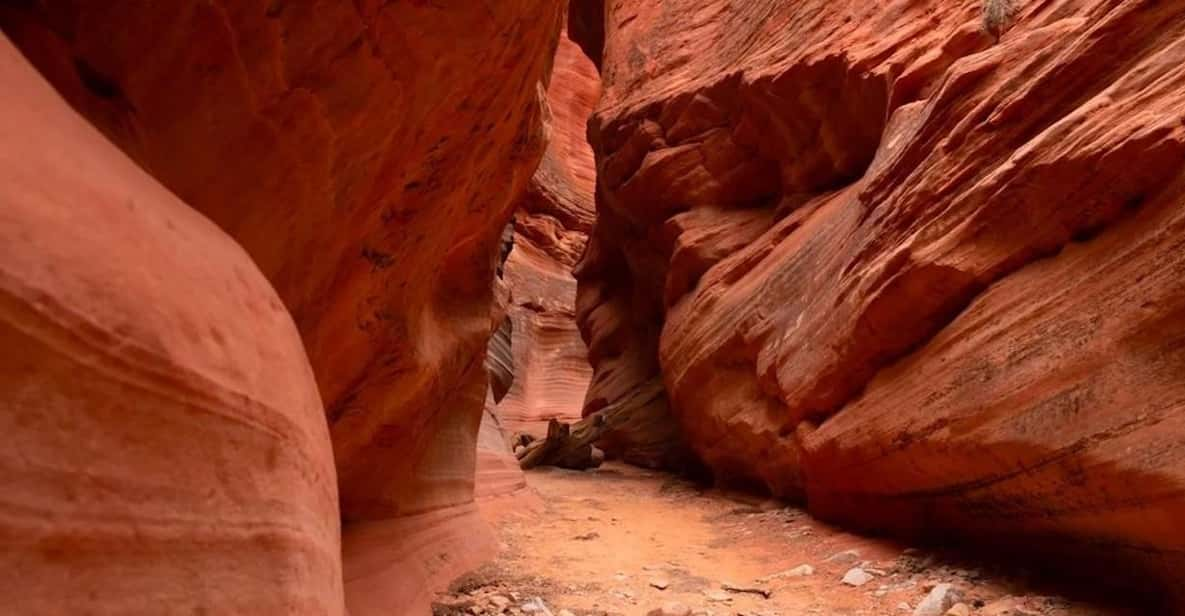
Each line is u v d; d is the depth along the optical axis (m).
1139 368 4.66
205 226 1.69
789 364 9.92
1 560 0.90
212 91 2.56
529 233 34.19
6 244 0.96
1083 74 5.82
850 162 12.29
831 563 7.22
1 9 1.93
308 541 1.73
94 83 2.19
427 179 4.50
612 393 20.92
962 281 6.43
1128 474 4.50
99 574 1.06
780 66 13.30
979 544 6.43
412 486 6.62
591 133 20.62
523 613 5.48
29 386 0.97
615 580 6.73
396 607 5.13
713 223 15.46
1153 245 4.78
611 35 21.50
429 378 5.99
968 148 6.69
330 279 4.06
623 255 21.95
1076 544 5.26
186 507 1.27
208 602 1.28
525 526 9.66
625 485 15.17
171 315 1.30
